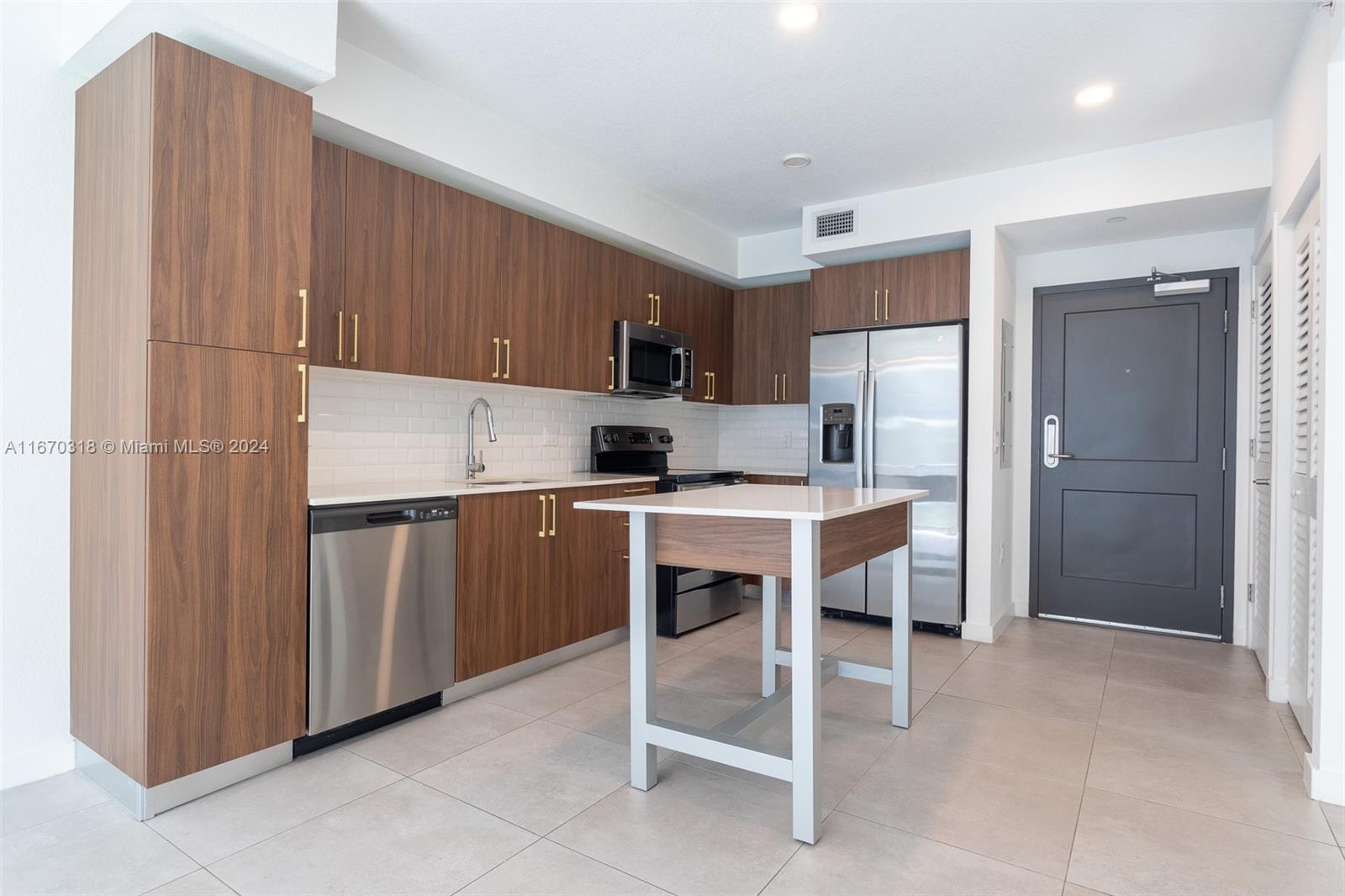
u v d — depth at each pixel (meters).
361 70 2.71
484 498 2.99
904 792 2.15
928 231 4.05
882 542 2.51
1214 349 3.98
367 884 1.69
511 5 2.41
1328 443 2.12
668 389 4.42
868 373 4.31
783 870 1.75
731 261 5.03
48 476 2.22
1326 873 1.75
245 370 2.13
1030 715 2.79
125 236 2.00
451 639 2.84
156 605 1.94
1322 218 2.17
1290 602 2.92
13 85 2.13
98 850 1.82
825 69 2.82
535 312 3.59
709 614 4.24
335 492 2.64
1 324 2.13
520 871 1.75
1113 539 4.25
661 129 3.38
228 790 2.13
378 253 2.86
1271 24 2.47
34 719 2.21
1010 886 1.69
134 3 1.88
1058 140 3.45
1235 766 2.34
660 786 2.20
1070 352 4.37
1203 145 3.35
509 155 3.32
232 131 2.09
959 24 2.52
